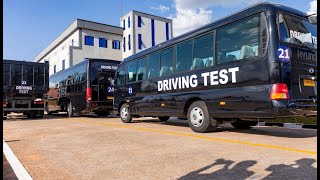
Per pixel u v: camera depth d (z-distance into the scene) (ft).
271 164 14.30
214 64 24.35
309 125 29.43
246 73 21.40
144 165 14.79
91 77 49.93
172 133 26.48
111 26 153.58
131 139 23.26
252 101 20.76
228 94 22.71
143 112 34.60
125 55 157.28
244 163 14.61
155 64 32.68
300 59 20.97
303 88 20.66
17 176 13.38
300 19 21.95
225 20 23.68
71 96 56.24
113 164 15.17
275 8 20.53
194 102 26.68
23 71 50.47
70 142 22.50
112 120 45.55
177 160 15.64
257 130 28.04
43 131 30.07
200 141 21.52
